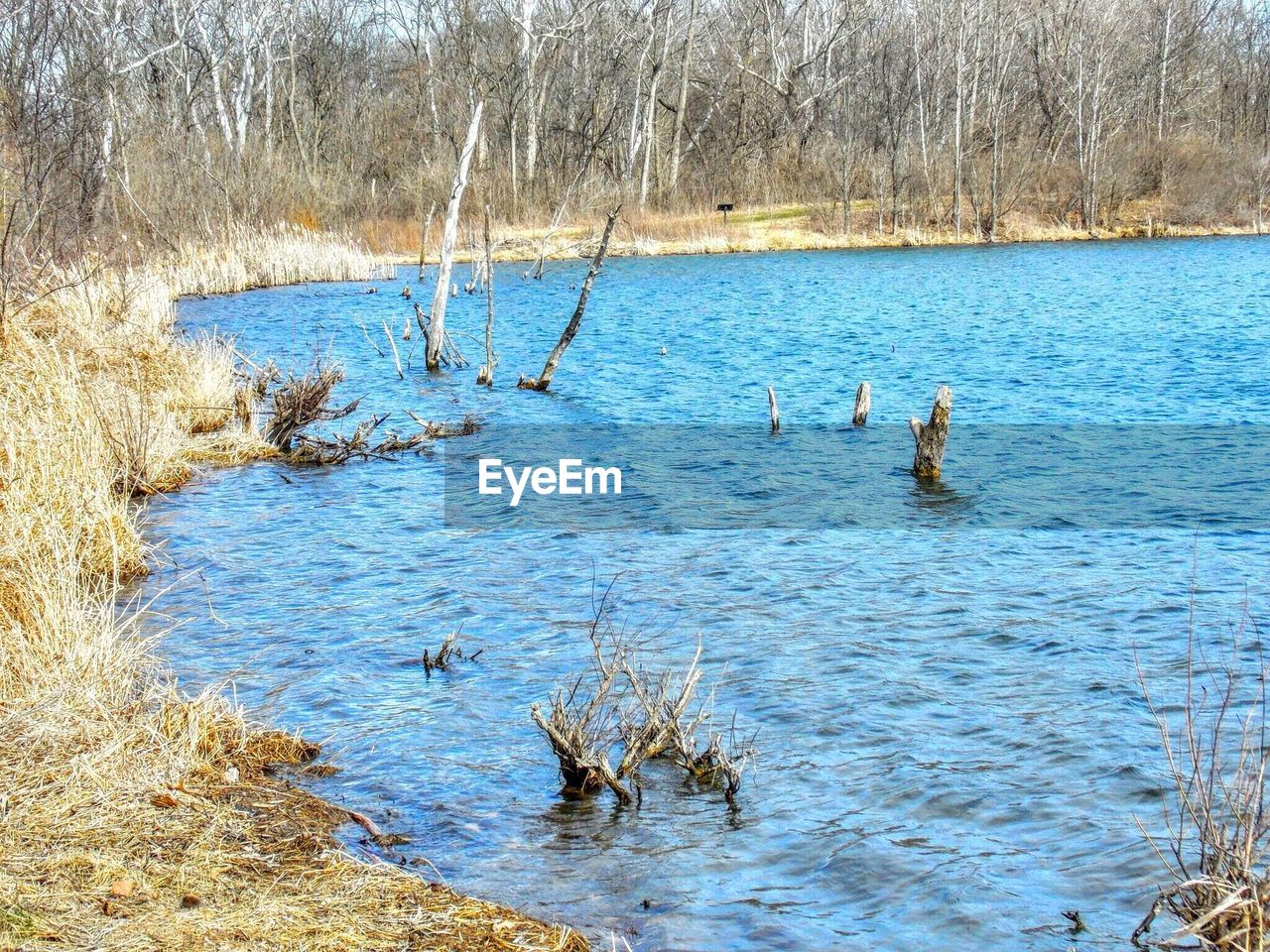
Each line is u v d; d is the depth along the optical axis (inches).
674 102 2586.1
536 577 419.5
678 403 783.1
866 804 257.6
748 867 233.6
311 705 306.8
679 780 269.7
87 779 239.3
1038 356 957.2
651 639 358.3
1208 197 2337.6
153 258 1326.3
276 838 232.2
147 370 674.2
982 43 2527.1
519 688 319.9
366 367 912.3
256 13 2299.5
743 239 2119.8
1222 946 185.8
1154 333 1060.5
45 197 764.0
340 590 402.6
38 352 530.0
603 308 1304.1
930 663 337.7
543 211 2186.3
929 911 218.2
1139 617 376.2
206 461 593.3
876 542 465.4
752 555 447.2
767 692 317.1
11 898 196.2
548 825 248.7
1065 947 206.7
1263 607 384.2
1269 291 1375.5
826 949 207.2
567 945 203.0
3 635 281.6
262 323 1117.7
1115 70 2576.3
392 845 237.6
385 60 2800.2
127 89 1477.6
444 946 198.5
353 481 562.3
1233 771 268.1
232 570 423.5
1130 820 248.8
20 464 384.8
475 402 783.1
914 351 994.1
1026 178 2395.4
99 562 400.5
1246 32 2972.4
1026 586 409.1
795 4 2999.5
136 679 305.6
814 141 2469.2
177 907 201.0
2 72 778.2
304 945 193.5
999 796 259.6
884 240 2165.4
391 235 1968.5
